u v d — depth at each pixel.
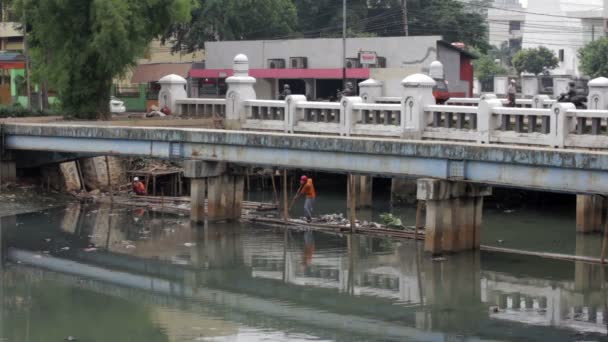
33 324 22.06
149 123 40.28
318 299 24.27
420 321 22.14
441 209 27.42
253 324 22.02
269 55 57.84
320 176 43.75
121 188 39.88
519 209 36.75
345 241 30.77
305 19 70.38
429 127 34.09
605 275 26.19
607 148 29.92
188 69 61.25
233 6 63.31
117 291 25.05
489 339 20.59
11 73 63.34
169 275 26.67
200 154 32.47
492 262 27.47
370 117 35.88
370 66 53.72
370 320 22.27
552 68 92.38
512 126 32.50
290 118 38.12
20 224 33.16
